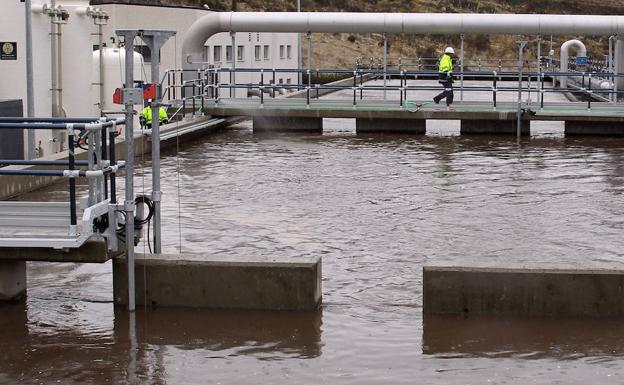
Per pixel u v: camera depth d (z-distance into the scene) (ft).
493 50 327.67
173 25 160.35
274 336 41.19
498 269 43.14
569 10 380.58
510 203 73.26
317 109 122.93
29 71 83.46
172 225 64.64
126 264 44.55
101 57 102.37
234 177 85.76
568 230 63.67
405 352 39.24
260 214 68.80
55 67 95.55
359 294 47.88
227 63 179.63
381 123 124.57
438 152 103.50
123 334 41.50
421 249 58.08
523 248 58.29
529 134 121.49
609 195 76.84
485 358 38.50
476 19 128.98
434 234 62.28
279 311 44.47
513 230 63.57
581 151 104.37
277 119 126.72
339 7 333.62
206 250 57.62
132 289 44.16
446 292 43.50
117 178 84.43
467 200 74.43
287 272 44.24
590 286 42.73
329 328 42.22
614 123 119.65
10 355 39.04
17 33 90.74
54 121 44.24
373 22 128.26
